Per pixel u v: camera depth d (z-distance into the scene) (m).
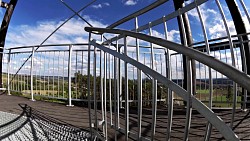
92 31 2.54
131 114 3.96
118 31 1.91
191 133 2.67
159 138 2.49
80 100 4.96
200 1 1.77
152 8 2.15
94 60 2.48
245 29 4.72
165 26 2.14
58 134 2.65
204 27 1.80
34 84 5.78
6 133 2.66
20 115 3.56
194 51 1.00
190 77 1.12
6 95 6.43
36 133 2.67
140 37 1.51
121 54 1.80
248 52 4.48
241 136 2.48
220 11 2.01
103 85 2.61
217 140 2.32
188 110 1.12
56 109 4.33
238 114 3.84
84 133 2.64
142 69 1.46
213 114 0.93
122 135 2.54
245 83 0.74
